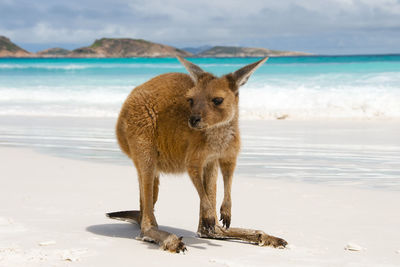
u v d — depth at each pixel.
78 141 5.77
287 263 2.29
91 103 9.88
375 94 9.70
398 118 7.98
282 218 2.98
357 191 3.60
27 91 11.52
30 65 23.83
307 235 2.69
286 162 4.61
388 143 5.68
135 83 12.94
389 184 3.83
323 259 2.35
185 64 2.62
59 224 2.79
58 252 2.33
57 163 4.43
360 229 2.79
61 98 10.52
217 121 2.52
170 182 3.90
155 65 21.84
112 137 6.09
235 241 2.65
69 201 3.25
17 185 3.64
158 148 2.66
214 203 2.70
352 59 26.75
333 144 5.62
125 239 2.60
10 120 7.76
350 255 2.41
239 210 3.13
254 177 4.05
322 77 12.79
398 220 2.95
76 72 17.19
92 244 2.47
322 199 3.38
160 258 2.31
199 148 2.53
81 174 4.02
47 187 3.59
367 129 6.91
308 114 8.48
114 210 3.09
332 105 9.03
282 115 8.32
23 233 2.59
